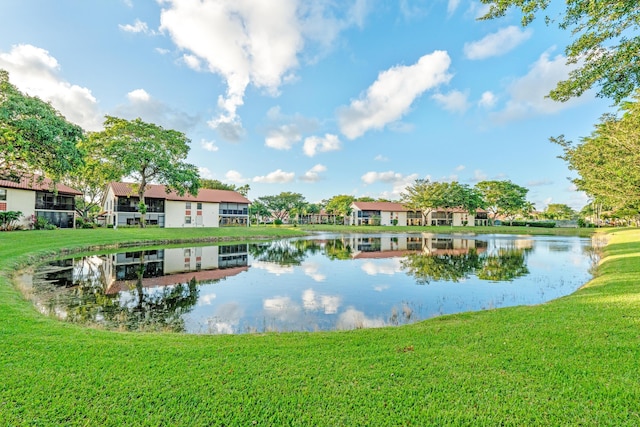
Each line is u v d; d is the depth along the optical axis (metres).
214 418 2.88
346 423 2.81
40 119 17.31
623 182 10.55
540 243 30.28
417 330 5.42
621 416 2.78
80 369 3.77
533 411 2.90
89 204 44.16
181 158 35.22
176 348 4.53
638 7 4.74
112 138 30.50
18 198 27.67
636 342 4.25
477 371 3.66
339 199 82.69
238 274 13.58
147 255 19.30
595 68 5.67
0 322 5.59
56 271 13.33
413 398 3.16
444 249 24.75
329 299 9.46
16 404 3.04
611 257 15.26
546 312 6.09
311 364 3.95
